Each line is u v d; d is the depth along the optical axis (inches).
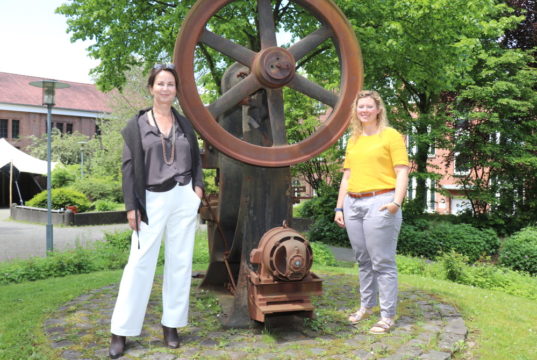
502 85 460.8
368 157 137.9
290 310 132.3
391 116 489.4
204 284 186.5
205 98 432.8
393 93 495.8
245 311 144.1
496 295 211.8
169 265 124.7
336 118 152.6
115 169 935.7
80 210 724.0
